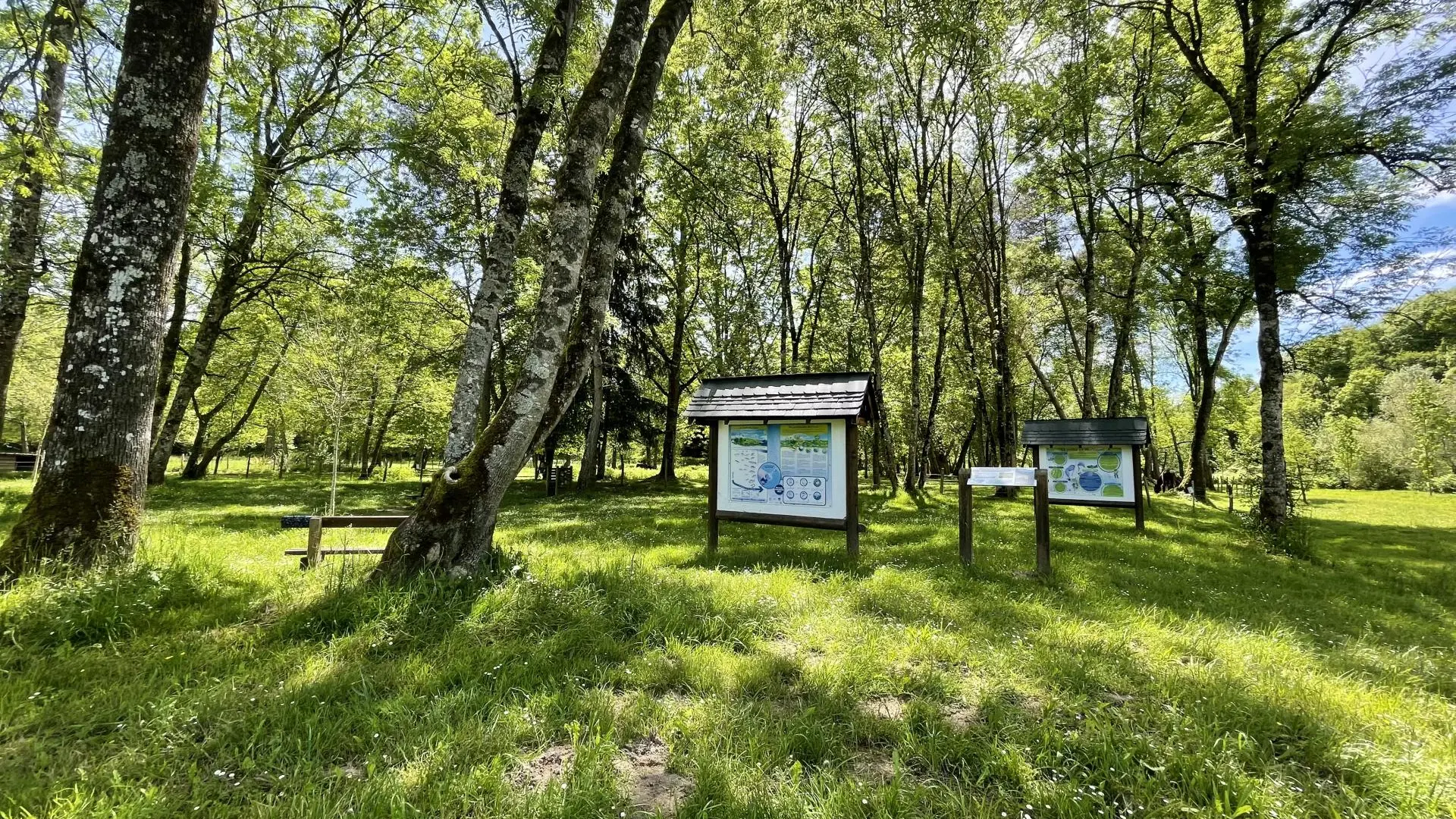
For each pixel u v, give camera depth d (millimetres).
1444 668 4387
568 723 3057
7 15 6883
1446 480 30547
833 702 3393
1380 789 2637
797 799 2461
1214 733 3109
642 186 20875
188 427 30359
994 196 21703
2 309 11000
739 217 21297
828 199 22078
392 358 22172
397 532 5273
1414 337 21031
